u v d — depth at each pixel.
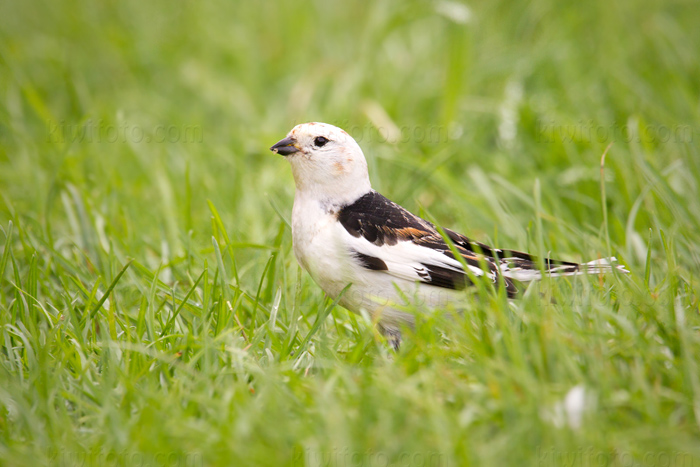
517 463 5.58
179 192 12.59
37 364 6.96
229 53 18.02
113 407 6.17
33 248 8.99
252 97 16.31
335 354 7.21
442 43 16.31
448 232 8.56
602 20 16.81
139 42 18.38
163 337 7.22
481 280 7.51
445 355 7.00
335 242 7.99
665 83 14.52
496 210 10.59
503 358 6.69
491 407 6.05
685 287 8.09
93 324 7.81
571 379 6.30
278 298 8.09
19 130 14.12
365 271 7.96
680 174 10.62
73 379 6.90
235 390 6.30
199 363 7.20
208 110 16.27
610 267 7.95
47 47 18.02
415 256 7.98
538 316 6.95
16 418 6.48
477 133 13.89
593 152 12.02
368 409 5.94
